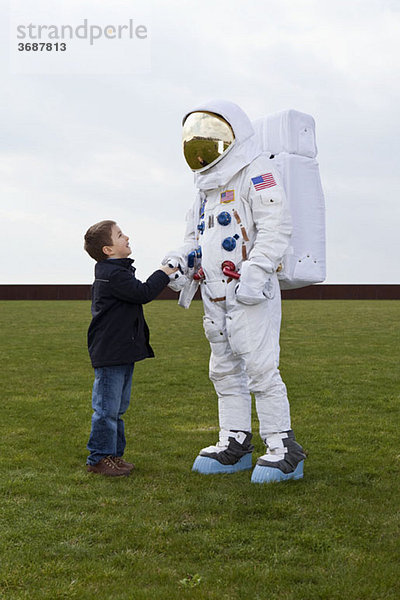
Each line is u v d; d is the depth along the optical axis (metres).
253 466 4.84
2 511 3.76
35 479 4.44
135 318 4.55
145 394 8.00
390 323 17.95
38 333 15.32
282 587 2.86
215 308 4.52
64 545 3.28
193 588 2.84
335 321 18.59
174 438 5.78
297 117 4.65
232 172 4.41
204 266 4.56
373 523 3.60
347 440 5.65
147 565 3.06
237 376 4.68
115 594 2.78
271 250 4.32
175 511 3.77
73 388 8.44
